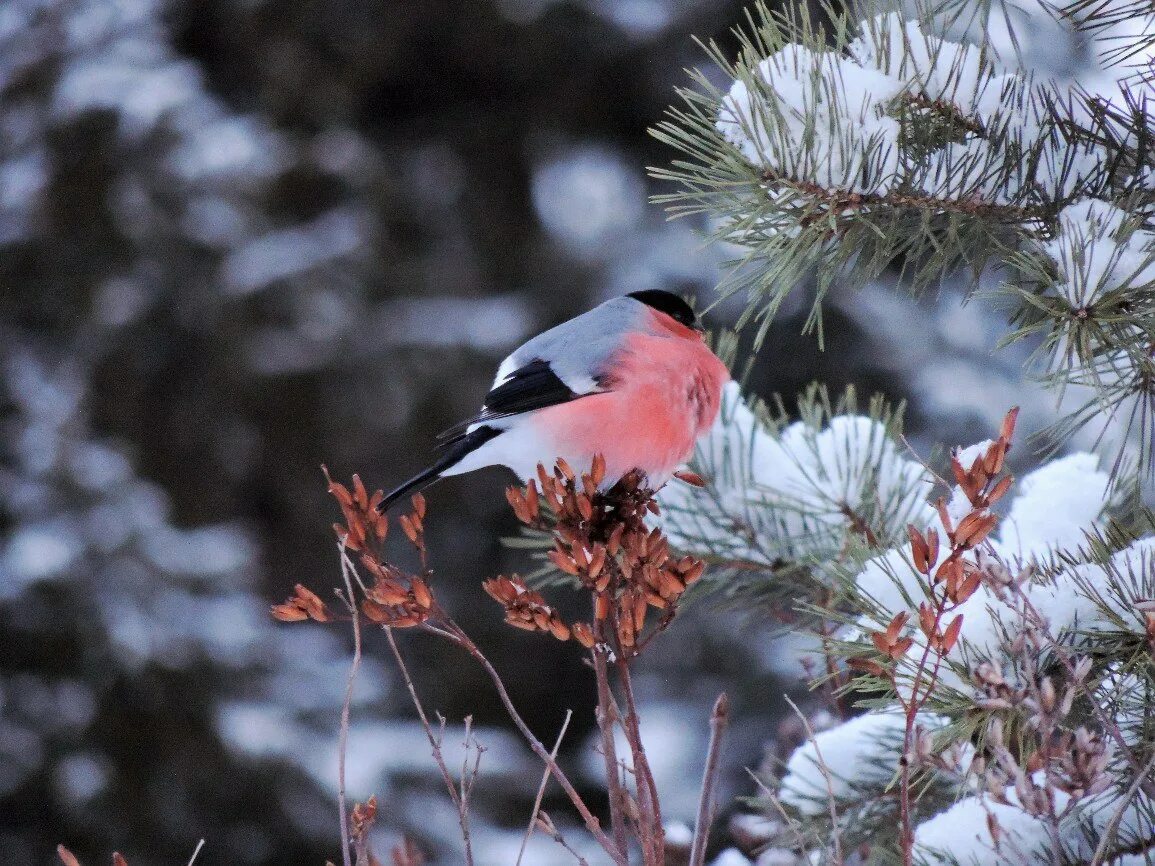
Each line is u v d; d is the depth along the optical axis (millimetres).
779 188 3816
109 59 16234
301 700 13664
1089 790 2998
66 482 13547
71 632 12992
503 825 15023
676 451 4844
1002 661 3432
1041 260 3641
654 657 15352
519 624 3539
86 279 15844
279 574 16484
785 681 14359
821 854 4355
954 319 15094
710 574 4930
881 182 3812
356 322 16219
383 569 3615
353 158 16672
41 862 12641
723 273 15797
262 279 15961
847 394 4980
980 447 3576
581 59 16625
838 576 3969
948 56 3885
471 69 17109
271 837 13062
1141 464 3801
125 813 12797
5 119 16156
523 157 17281
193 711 13000
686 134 3916
